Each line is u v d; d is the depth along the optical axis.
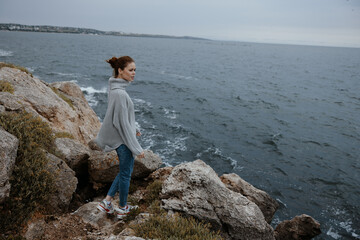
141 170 5.59
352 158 20.83
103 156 5.40
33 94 6.74
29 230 3.46
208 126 26.12
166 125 24.80
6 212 3.43
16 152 3.75
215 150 20.25
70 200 4.38
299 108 37.34
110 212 3.95
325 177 17.50
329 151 22.02
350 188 16.28
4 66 7.92
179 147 19.98
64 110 7.51
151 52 148.00
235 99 40.47
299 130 27.28
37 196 3.83
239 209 4.24
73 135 6.95
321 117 33.16
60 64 62.97
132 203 4.59
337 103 42.19
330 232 12.10
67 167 4.67
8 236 3.22
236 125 27.30
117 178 3.88
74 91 11.03
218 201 4.29
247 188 6.51
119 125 3.10
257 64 113.50
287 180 16.83
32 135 4.59
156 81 51.09
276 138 24.14
